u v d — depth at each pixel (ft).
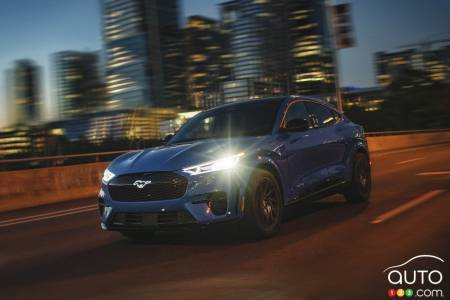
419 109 284.20
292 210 28.96
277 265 17.33
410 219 23.99
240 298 14.10
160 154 20.95
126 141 69.46
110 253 21.49
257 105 24.98
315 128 26.14
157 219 19.95
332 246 19.60
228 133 23.61
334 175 26.73
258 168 21.35
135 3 530.68
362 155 29.96
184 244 21.89
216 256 19.25
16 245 25.52
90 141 65.98
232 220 19.95
